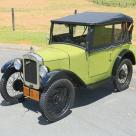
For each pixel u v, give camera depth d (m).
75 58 4.92
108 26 5.26
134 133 4.37
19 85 5.32
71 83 4.75
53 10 20.73
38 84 4.66
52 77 4.50
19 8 21.70
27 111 5.07
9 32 11.68
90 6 22.62
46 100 4.50
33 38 10.40
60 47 5.06
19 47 9.23
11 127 4.57
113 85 6.07
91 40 5.00
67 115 4.89
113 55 5.50
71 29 5.12
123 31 5.64
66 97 4.80
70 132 4.41
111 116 4.86
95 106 5.21
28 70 4.77
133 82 6.25
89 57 5.07
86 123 4.66
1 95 5.38
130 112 5.00
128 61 5.79
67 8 21.62
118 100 5.45
